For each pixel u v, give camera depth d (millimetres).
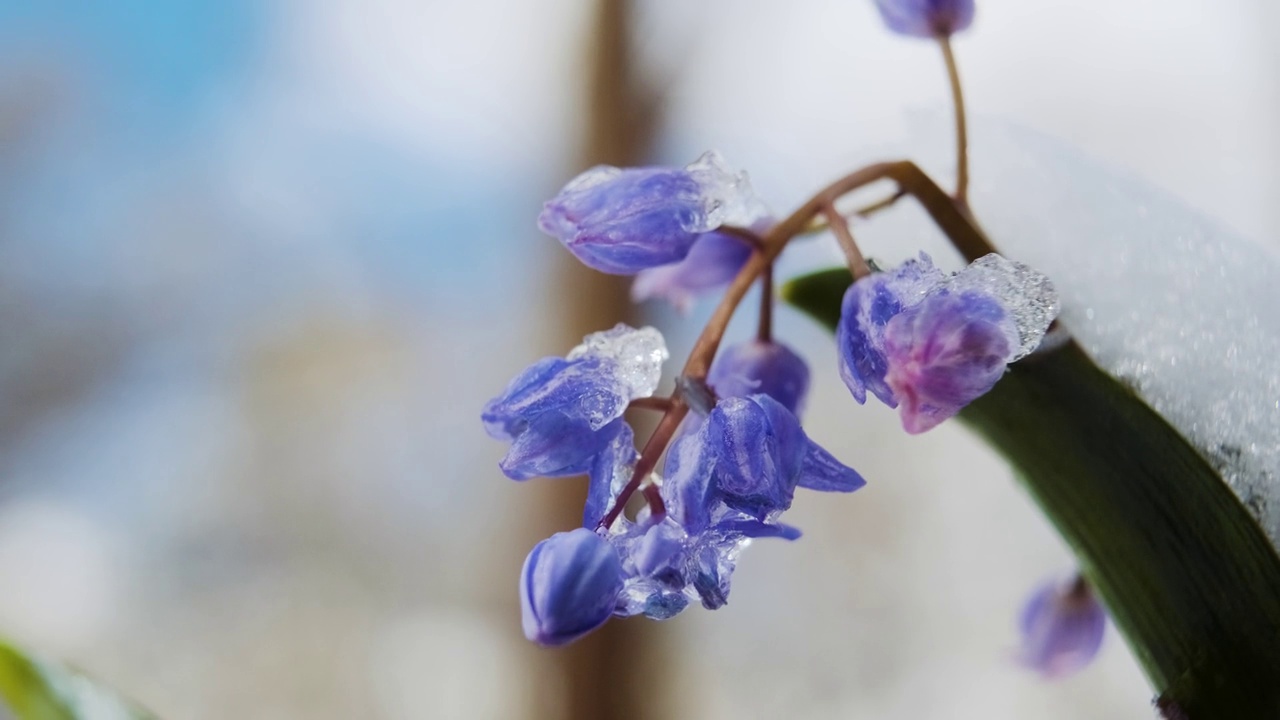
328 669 877
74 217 919
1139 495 209
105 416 907
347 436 950
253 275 950
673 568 198
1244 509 205
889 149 233
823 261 238
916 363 193
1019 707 873
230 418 931
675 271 227
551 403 205
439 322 970
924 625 917
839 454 927
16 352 885
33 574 833
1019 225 225
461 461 946
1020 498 899
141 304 926
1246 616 205
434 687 875
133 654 837
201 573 890
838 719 904
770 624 929
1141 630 210
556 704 841
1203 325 216
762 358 220
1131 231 221
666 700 873
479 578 921
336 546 927
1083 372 209
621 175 211
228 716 837
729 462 199
